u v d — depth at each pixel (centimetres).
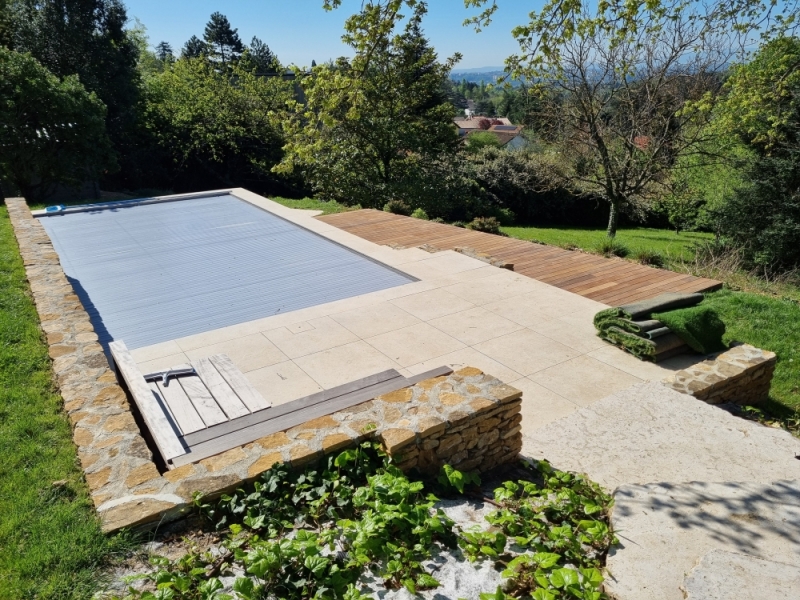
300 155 700
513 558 259
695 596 232
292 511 287
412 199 1839
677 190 1627
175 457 338
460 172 2058
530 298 752
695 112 1373
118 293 763
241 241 1010
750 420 480
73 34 2053
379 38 537
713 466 374
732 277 1011
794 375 629
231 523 280
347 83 561
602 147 1474
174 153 2273
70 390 390
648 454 390
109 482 292
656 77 1362
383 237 1049
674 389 495
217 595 217
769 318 750
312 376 547
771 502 309
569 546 265
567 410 494
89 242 991
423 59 1855
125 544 256
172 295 758
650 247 1595
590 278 854
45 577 237
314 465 310
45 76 1642
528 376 554
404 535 263
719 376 520
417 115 2050
